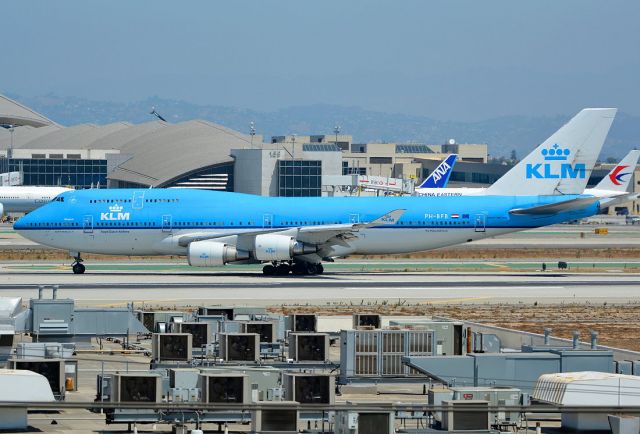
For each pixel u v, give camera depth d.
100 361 161.50
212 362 151.75
